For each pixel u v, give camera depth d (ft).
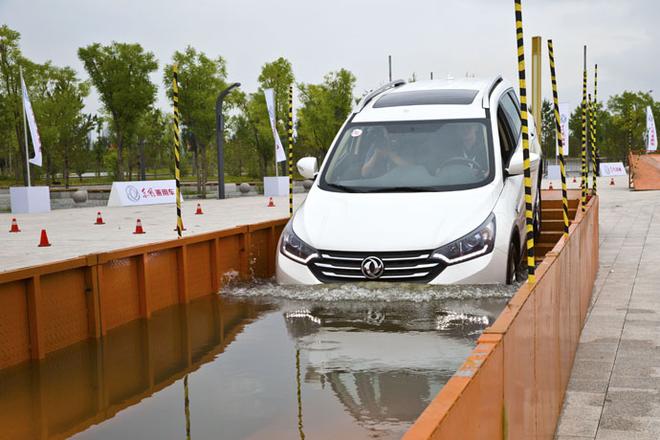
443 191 24.03
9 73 130.52
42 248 48.37
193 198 124.26
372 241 22.04
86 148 245.24
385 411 12.17
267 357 15.67
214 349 16.46
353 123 28.22
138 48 131.34
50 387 13.99
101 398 13.28
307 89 178.81
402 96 29.60
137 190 104.01
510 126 29.73
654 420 14.61
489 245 21.86
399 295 20.92
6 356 15.20
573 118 265.54
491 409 7.82
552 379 13.83
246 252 25.77
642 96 251.39
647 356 19.12
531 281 12.03
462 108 27.68
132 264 19.51
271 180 125.80
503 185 24.73
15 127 145.38
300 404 12.60
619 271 33.58
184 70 134.92
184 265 21.67
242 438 11.17
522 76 13.33
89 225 67.41
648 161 124.67
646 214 64.39
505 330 8.72
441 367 14.62
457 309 19.72
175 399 13.10
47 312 16.34
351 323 18.56
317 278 22.22
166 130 200.64
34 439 11.41
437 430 5.56
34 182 219.41
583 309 23.03
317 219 23.72
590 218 27.94
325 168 26.58
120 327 18.80
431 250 21.54
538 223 33.73
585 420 14.75
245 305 21.30
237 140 246.06
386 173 25.43
